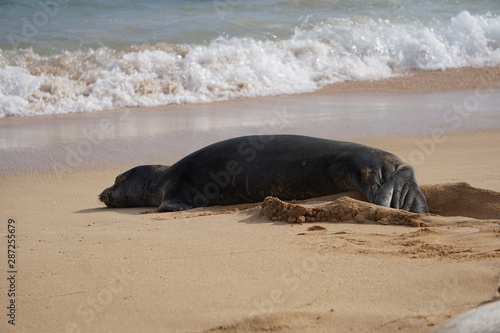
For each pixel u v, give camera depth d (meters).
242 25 31.42
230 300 5.75
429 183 11.34
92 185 13.70
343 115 19.69
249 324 5.08
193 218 9.47
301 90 24.67
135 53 26.25
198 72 25.03
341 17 32.66
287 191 10.70
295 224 8.59
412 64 28.23
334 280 6.09
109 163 15.37
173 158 15.57
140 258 7.25
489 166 13.05
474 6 35.97
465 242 7.14
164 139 17.41
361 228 8.20
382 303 5.39
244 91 24.31
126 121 20.14
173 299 5.88
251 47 27.66
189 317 5.41
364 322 4.95
